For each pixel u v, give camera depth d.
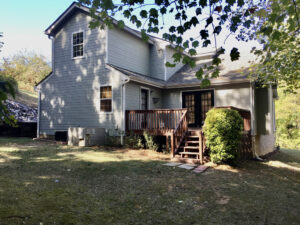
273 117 15.88
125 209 4.16
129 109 11.74
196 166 7.69
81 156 8.36
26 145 10.82
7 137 14.80
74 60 13.21
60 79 13.66
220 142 7.91
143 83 12.27
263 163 9.88
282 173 8.09
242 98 11.56
